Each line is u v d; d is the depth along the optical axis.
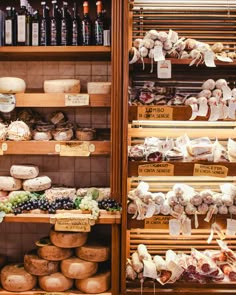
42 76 3.07
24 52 2.71
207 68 2.80
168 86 2.91
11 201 2.63
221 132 2.83
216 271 2.49
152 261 2.54
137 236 2.88
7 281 2.59
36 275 2.62
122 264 2.47
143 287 2.50
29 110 3.02
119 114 2.57
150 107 2.37
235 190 2.45
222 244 2.69
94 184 3.10
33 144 2.67
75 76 3.06
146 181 2.85
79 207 2.60
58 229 2.51
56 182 3.11
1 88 2.68
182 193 2.42
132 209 2.43
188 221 2.41
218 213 2.43
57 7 2.80
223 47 2.63
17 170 2.78
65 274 2.59
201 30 2.88
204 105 2.38
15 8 2.98
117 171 2.60
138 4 2.82
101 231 3.10
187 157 2.41
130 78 2.87
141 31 2.80
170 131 2.83
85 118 3.08
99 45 2.69
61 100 2.66
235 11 2.85
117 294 2.55
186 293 2.45
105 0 2.92
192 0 2.82
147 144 2.48
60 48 2.65
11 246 3.13
